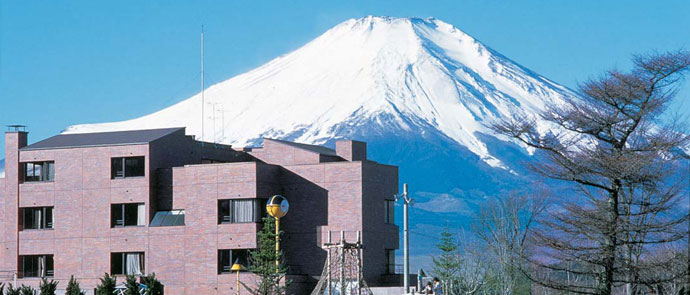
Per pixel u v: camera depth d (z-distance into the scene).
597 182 79.12
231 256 103.75
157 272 106.25
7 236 112.44
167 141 109.88
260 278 99.19
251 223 102.75
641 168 75.31
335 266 94.62
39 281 110.25
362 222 103.19
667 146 75.94
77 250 109.50
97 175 109.44
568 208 77.38
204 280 104.00
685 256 73.88
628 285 75.56
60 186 110.88
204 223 104.62
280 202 95.19
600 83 77.56
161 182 108.00
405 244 87.88
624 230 74.12
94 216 109.12
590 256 76.50
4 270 112.19
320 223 104.81
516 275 106.50
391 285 105.25
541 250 92.75
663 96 77.25
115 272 108.19
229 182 104.19
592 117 77.50
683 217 74.62
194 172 105.94
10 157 113.06
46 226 111.69
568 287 77.75
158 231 106.56
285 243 105.69
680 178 76.94
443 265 117.50
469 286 112.94
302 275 103.69
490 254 120.25
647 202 76.00
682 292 75.50
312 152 108.56
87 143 110.81
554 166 78.69
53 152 111.50
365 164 104.44
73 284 95.12
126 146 108.44
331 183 104.88
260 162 104.88
